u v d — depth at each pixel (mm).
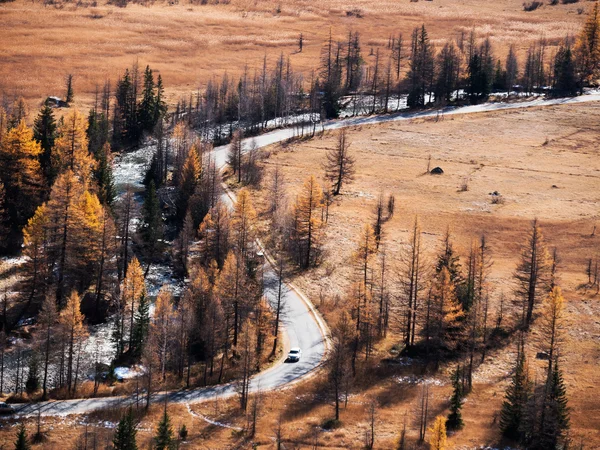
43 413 152250
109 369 172375
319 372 169500
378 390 163750
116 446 132375
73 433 144625
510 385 163000
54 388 164375
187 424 147875
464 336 180250
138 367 172125
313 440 141875
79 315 167250
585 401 161625
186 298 180625
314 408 154875
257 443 141000
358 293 180625
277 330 179500
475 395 163000
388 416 152500
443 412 153750
